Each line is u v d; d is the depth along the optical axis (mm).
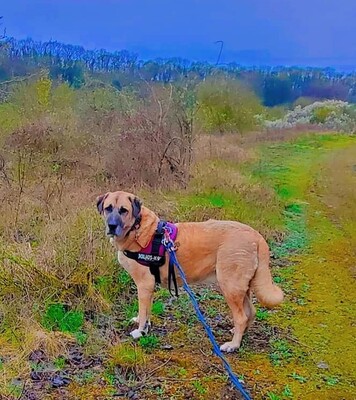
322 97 47344
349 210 12977
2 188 10227
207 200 11016
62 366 4961
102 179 11961
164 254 5469
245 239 5438
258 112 35031
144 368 5004
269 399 4641
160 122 12969
